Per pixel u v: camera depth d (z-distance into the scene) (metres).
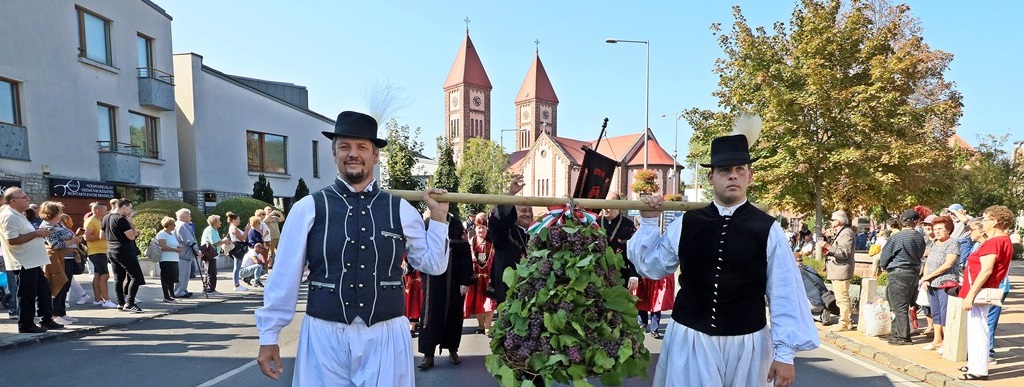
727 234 2.62
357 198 2.49
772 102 11.73
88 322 7.06
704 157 14.27
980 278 4.67
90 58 14.95
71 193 14.04
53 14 13.82
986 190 20.41
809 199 12.70
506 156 49.00
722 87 13.41
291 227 2.40
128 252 7.91
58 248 6.83
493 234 5.12
